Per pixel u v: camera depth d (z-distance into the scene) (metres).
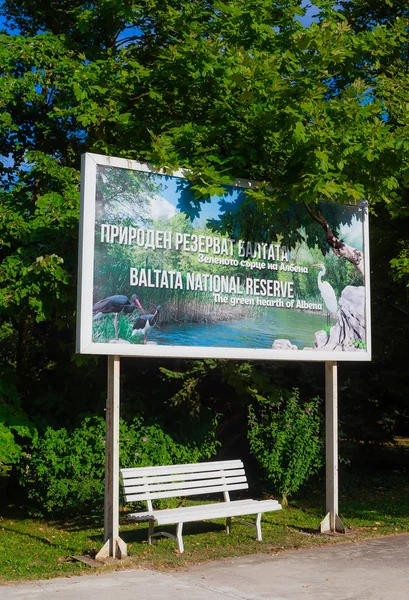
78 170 11.16
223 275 8.21
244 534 8.77
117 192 7.50
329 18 10.88
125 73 10.48
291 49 9.58
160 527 9.30
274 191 8.54
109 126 11.18
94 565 7.06
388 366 14.05
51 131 11.24
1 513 10.59
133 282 7.51
